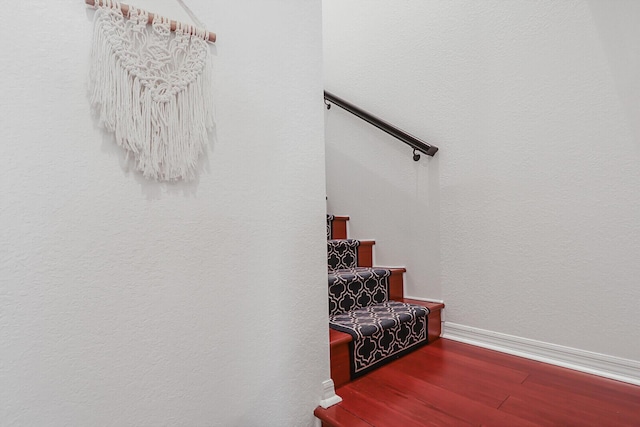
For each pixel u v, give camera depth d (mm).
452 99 1955
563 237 1554
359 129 2479
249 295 1089
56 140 780
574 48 1521
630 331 1391
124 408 858
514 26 1707
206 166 1006
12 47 735
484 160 1817
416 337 1812
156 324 910
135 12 871
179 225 956
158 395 910
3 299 720
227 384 1032
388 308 1893
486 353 1736
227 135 1051
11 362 727
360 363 1495
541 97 1616
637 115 1363
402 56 2215
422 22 2105
